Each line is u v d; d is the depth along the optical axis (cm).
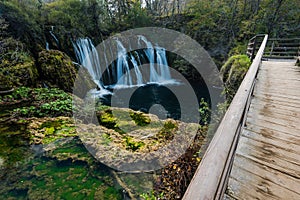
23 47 659
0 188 255
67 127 411
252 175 129
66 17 908
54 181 273
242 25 1095
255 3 1141
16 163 301
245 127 197
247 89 121
